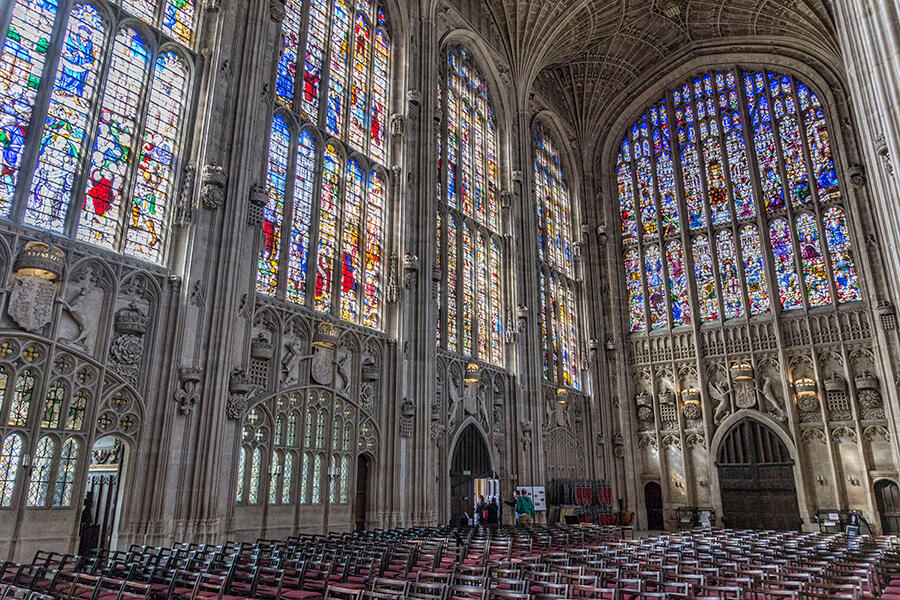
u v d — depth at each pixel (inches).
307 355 802.8
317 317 827.4
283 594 359.9
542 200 1466.5
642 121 1619.1
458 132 1228.5
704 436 1354.6
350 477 839.1
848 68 732.0
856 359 1235.2
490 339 1189.7
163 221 687.7
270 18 826.8
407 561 462.0
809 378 1266.0
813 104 1400.1
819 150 1366.9
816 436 1242.6
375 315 938.7
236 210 716.0
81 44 645.9
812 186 1347.2
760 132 1451.8
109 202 641.6
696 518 1315.2
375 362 912.3
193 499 625.3
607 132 1636.3
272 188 809.5
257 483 720.3
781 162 1395.2
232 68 764.6
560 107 1598.2
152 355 636.7
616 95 1624.0
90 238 617.6
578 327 1488.7
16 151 576.7
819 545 659.4
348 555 468.8
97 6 667.4
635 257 1546.5
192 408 646.5
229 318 686.5
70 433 566.3
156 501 601.6
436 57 1138.0
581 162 1622.8
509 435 1164.5
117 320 616.4
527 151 1363.2
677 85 1587.1
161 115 707.4
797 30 1380.4
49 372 554.9
